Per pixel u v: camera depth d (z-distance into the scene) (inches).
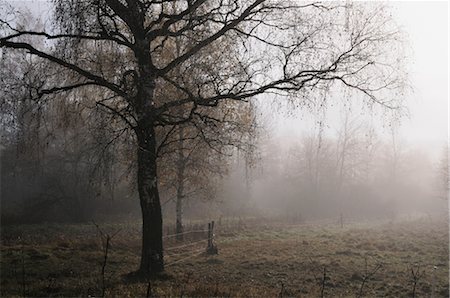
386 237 1039.0
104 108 558.9
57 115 577.3
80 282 494.6
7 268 574.6
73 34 483.2
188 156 951.0
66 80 577.0
